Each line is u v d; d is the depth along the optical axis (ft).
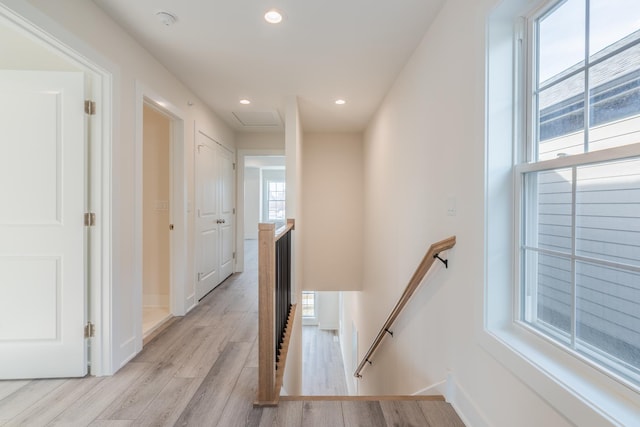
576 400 3.03
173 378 6.40
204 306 11.25
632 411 2.81
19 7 4.63
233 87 10.32
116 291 6.73
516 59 4.45
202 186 11.94
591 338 3.38
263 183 37.06
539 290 4.17
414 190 7.90
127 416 5.19
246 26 6.88
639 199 2.88
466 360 5.11
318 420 5.11
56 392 5.88
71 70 6.63
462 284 5.25
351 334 19.74
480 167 4.59
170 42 7.54
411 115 8.16
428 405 5.54
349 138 16.90
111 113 6.58
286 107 11.16
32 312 6.29
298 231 12.46
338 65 8.75
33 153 6.26
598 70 3.32
